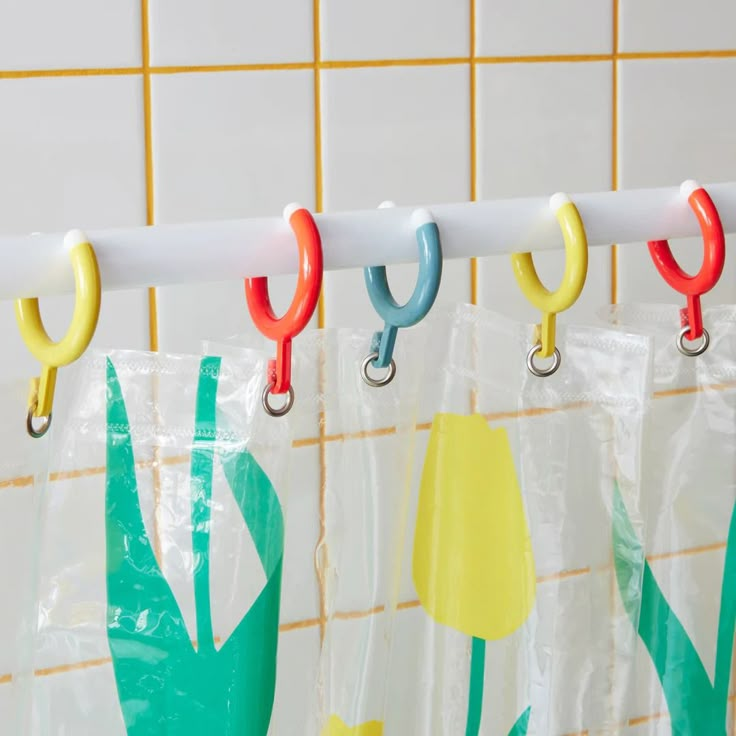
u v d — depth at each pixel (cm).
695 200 61
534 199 59
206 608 56
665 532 71
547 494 65
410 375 61
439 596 66
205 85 78
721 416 70
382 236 55
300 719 64
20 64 73
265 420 56
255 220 54
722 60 93
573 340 65
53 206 75
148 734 57
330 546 62
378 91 82
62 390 56
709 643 72
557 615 66
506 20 85
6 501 55
